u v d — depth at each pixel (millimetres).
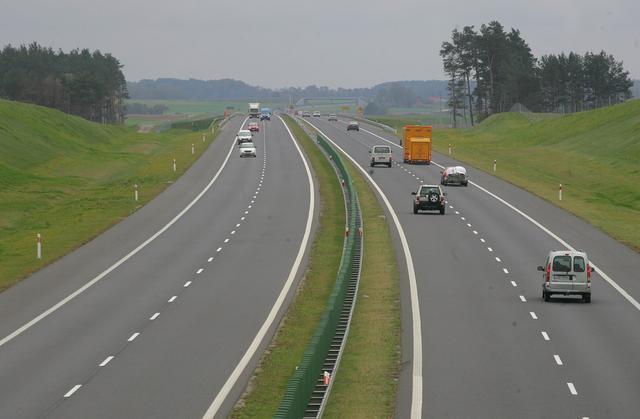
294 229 143250
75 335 79812
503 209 165125
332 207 166875
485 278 105688
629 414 55344
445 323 83375
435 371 66688
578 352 72250
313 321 85938
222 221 153125
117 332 80812
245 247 128125
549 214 159250
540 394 60219
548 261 93500
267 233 140125
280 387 63969
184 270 112000
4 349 75000
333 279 106438
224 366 69250
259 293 98375
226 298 95688
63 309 90938
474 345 74875
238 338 78625
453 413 56219
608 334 78750
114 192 198875
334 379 64438
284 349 74875
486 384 62969
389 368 67812
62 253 125375
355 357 71312
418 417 55500
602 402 58094
